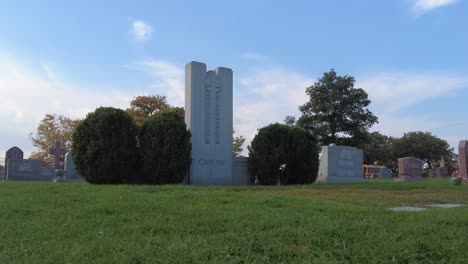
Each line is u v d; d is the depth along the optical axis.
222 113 20.08
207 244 5.56
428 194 14.68
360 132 54.31
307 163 20.41
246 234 6.09
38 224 6.94
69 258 4.91
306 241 5.76
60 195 11.09
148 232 6.30
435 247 5.72
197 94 19.52
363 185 18.47
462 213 8.59
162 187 13.41
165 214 7.67
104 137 17.06
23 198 10.58
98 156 16.98
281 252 5.36
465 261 5.32
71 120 60.81
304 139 20.53
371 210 8.72
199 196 10.83
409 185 19.08
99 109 17.61
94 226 6.76
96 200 9.88
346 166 24.86
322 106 54.69
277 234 6.08
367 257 5.24
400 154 97.25
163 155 17.62
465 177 29.81
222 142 19.92
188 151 18.27
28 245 5.60
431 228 6.77
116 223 6.94
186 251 5.22
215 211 8.04
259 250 5.49
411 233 6.43
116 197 10.48
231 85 20.45
